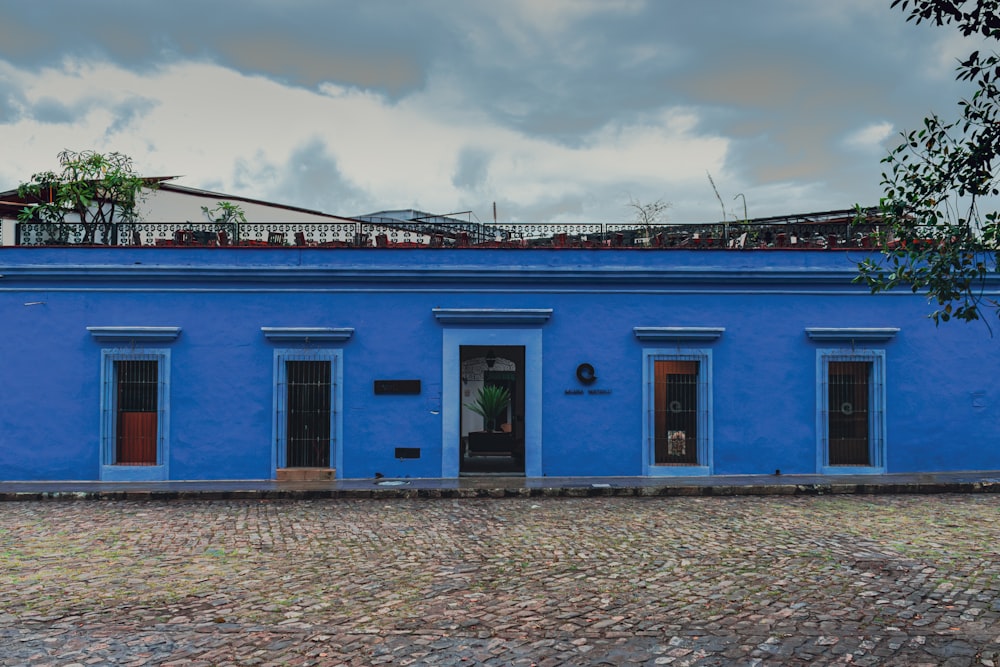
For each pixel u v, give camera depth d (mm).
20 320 14852
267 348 15016
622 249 15180
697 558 8820
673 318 15289
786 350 15297
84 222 16844
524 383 15234
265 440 14945
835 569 8234
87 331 14812
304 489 13461
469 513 11922
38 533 10547
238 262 14945
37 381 14836
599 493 13453
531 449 15148
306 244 15469
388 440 15055
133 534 10438
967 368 15359
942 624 6465
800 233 17594
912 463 15281
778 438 15250
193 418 14945
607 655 5883
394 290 15117
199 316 14977
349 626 6605
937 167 7508
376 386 15070
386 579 8078
